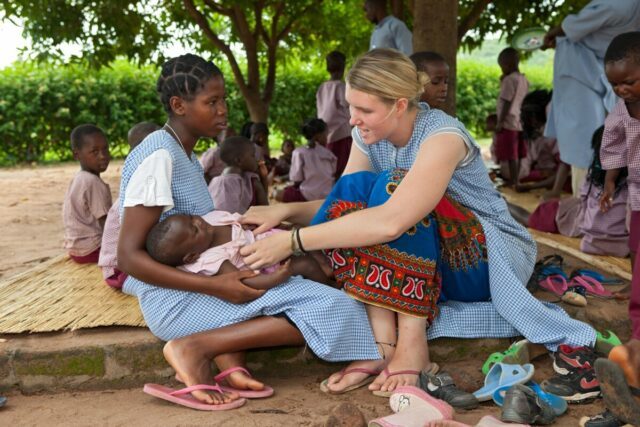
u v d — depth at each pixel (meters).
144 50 10.80
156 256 2.76
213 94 2.87
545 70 26.25
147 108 17.09
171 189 2.85
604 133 4.08
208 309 2.86
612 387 2.22
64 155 16.67
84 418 2.68
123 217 2.78
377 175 3.08
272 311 2.85
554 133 6.48
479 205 3.19
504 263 3.07
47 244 6.26
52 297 3.67
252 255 2.85
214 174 6.91
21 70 16.06
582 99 5.90
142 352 3.03
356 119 2.90
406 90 2.82
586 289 3.68
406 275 2.90
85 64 10.48
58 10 9.33
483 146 18.70
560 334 3.02
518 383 2.68
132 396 2.95
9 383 2.98
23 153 16.19
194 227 2.77
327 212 3.01
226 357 2.87
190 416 2.64
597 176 4.46
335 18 12.32
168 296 2.86
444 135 2.89
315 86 18.30
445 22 6.35
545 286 3.70
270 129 18.44
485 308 3.20
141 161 2.78
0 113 15.73
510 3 9.68
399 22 7.29
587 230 4.53
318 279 3.05
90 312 3.38
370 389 2.89
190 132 2.94
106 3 9.40
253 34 11.05
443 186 2.82
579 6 9.38
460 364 3.21
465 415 2.66
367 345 2.94
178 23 11.31
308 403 2.79
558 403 2.67
